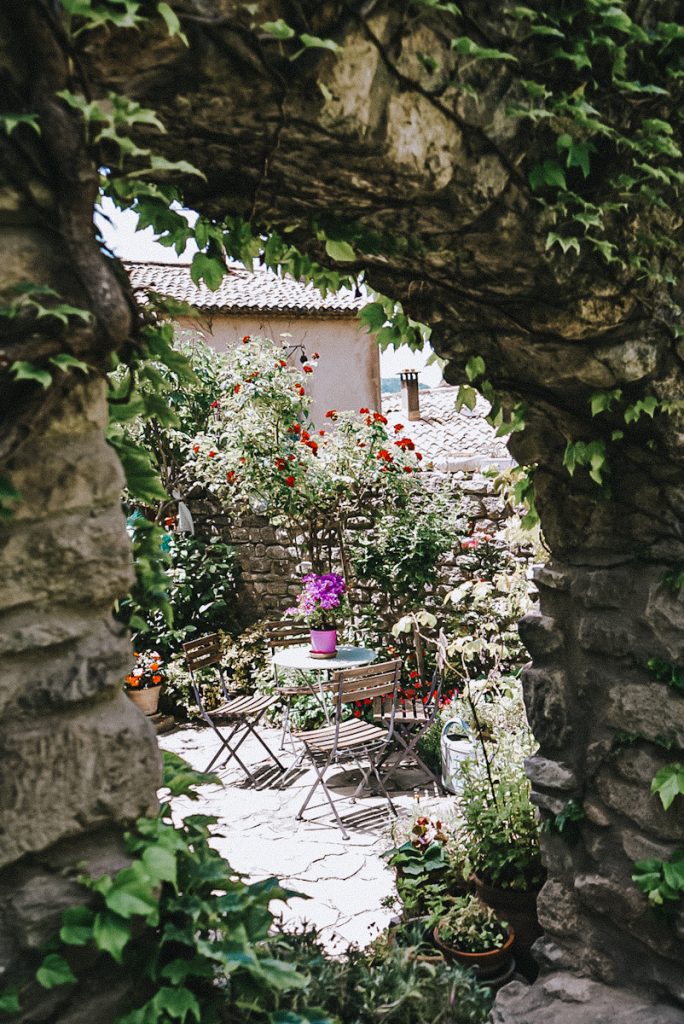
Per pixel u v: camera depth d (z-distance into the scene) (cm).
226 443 686
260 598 722
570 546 266
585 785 259
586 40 161
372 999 212
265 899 152
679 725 232
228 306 1009
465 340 210
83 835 131
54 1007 128
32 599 128
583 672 261
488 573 596
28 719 127
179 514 735
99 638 134
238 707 526
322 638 512
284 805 479
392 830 375
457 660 582
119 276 132
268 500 645
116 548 135
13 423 121
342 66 136
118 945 125
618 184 175
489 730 385
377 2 137
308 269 192
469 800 336
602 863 254
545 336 197
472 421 1022
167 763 160
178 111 132
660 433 224
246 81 130
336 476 635
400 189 156
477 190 160
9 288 120
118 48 120
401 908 327
